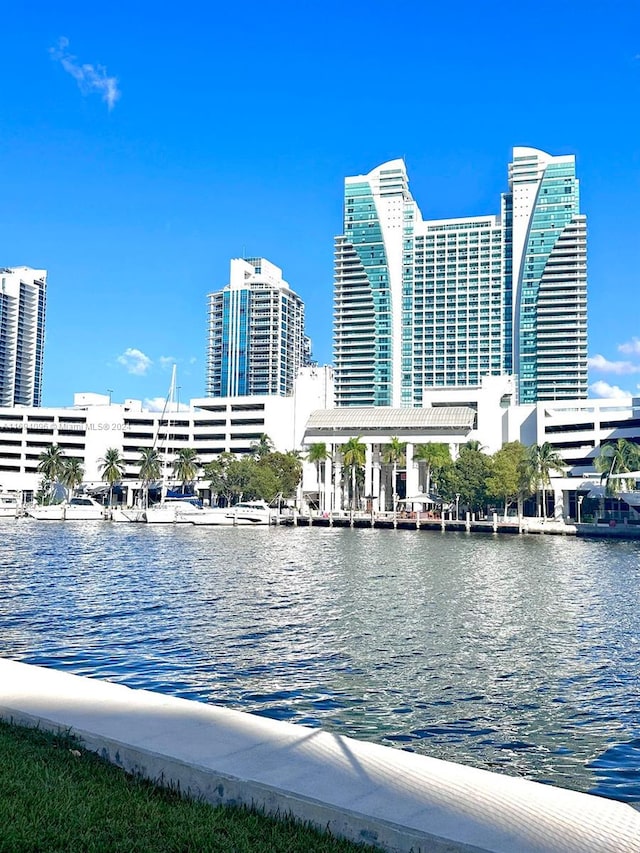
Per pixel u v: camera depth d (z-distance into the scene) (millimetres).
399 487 196625
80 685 16672
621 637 34500
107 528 138375
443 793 10922
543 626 37406
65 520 165250
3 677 17281
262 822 10258
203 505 194750
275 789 10773
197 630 34656
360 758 12242
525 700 23750
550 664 28797
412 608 43000
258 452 187125
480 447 170000
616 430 155000
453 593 50312
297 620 38062
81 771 11820
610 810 10547
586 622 38719
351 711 22234
